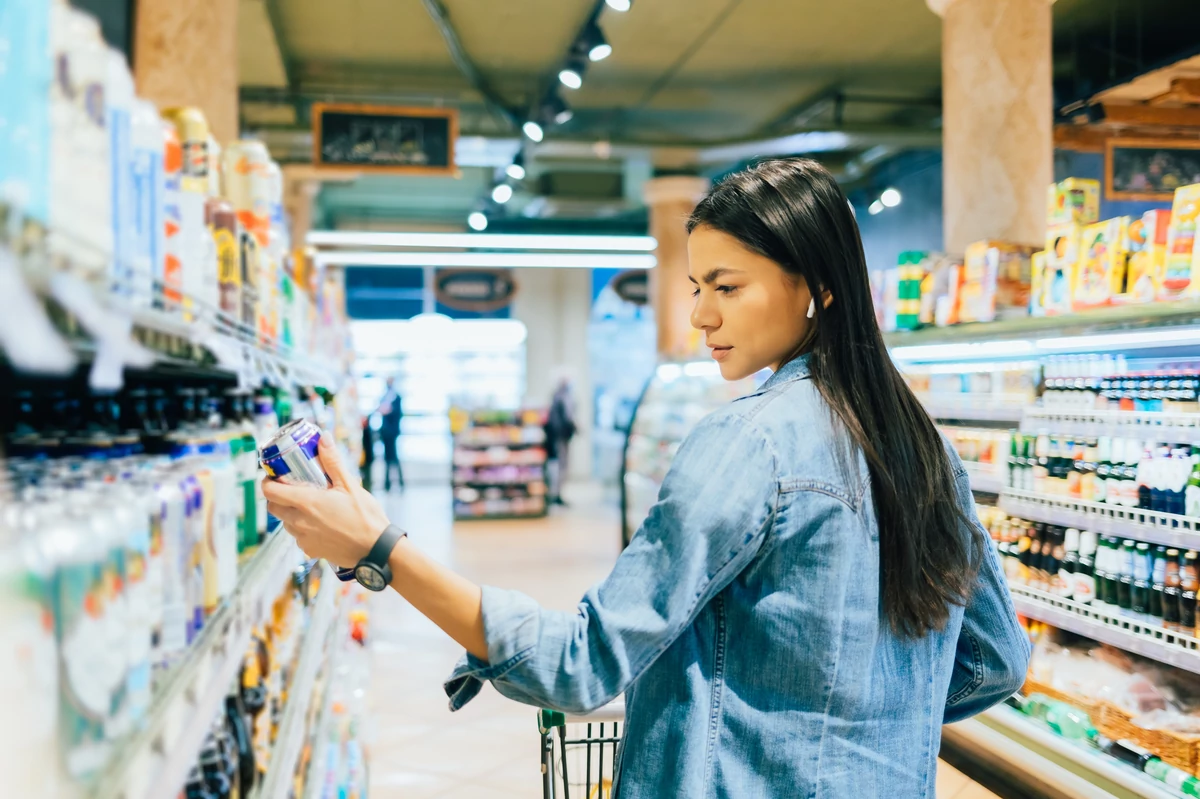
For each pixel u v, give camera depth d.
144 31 3.70
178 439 1.37
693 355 8.49
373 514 0.99
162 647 1.01
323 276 4.20
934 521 1.13
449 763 3.93
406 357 16.95
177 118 1.54
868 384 1.13
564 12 7.55
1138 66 7.92
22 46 0.66
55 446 1.27
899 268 4.18
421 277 17.09
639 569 0.98
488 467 11.85
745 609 1.04
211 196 1.60
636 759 1.04
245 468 1.54
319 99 9.73
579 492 15.65
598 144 9.97
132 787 0.78
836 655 1.03
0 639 0.62
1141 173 6.72
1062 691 3.22
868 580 1.06
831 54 8.51
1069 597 3.18
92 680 0.76
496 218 15.52
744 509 0.99
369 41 8.24
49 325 0.65
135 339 0.90
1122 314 2.76
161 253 1.03
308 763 2.17
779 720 1.02
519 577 7.73
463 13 7.57
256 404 1.98
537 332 17.25
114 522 0.82
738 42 8.22
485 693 4.80
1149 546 2.87
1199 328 2.62
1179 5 7.07
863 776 1.05
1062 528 3.28
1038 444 3.32
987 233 4.88
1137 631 2.87
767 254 1.13
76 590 0.73
